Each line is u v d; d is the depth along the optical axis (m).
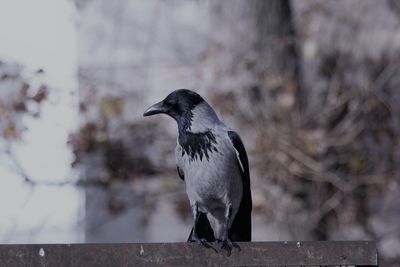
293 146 14.72
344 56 16.23
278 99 14.83
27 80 14.05
